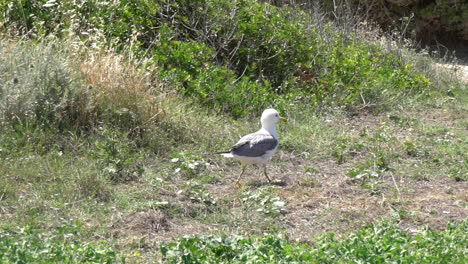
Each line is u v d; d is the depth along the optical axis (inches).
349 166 465.7
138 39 580.1
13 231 320.5
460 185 437.1
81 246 300.0
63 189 378.0
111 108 467.8
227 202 386.9
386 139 517.7
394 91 649.0
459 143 526.9
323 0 841.5
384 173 450.3
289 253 291.7
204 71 550.9
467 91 699.4
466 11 864.9
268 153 413.4
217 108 527.5
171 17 589.0
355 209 382.0
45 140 436.1
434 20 877.8
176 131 478.3
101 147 426.3
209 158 454.9
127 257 304.0
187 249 296.4
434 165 472.4
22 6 568.1
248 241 306.0
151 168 431.8
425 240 317.4
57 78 461.1
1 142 423.2
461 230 340.8
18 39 529.7
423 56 787.4
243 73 582.2
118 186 397.7
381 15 877.8
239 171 443.8
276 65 612.4
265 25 611.2
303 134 514.6
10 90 448.1
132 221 349.7
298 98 578.9
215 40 608.1
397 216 371.2
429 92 675.4
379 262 285.6
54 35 526.3
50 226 337.1
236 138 488.1
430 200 404.8
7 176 386.9
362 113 599.8
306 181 425.4
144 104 474.6
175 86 524.7
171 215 365.1
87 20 562.3
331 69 626.8
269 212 372.2
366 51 689.6
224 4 614.2
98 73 482.9
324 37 698.8
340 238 335.6
